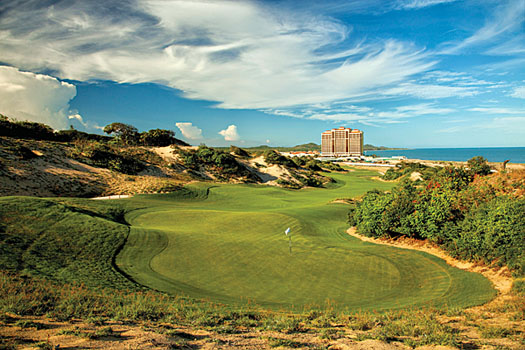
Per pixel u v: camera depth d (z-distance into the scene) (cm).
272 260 2003
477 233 1798
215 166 7494
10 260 1498
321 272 1816
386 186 8356
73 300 1025
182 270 1762
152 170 6203
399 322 996
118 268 1683
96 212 2989
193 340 764
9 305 875
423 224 2241
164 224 3059
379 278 1733
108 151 5919
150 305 1120
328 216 3706
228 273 1758
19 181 4094
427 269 1855
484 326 930
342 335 863
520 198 1836
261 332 887
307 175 8850
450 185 2562
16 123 6075
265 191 6162
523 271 1470
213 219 3266
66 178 4594
